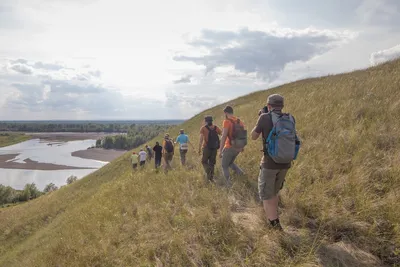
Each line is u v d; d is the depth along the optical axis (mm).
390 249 3268
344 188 4285
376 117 6562
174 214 5203
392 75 10000
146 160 20828
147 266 4078
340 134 6055
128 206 6617
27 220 18938
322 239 3516
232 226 4180
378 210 3711
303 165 5211
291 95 12680
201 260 3807
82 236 6051
